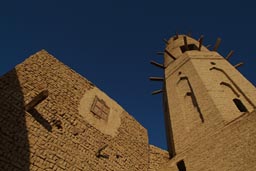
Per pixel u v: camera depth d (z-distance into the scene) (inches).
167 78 875.4
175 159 609.0
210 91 662.5
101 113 579.2
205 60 820.0
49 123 442.3
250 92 660.1
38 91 461.7
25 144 382.0
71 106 511.2
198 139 594.6
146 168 614.9
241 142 483.2
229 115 575.5
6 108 392.8
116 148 556.7
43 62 517.3
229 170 471.2
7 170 341.1
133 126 666.2
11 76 434.6
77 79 573.3
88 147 487.2
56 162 408.2
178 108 733.9
